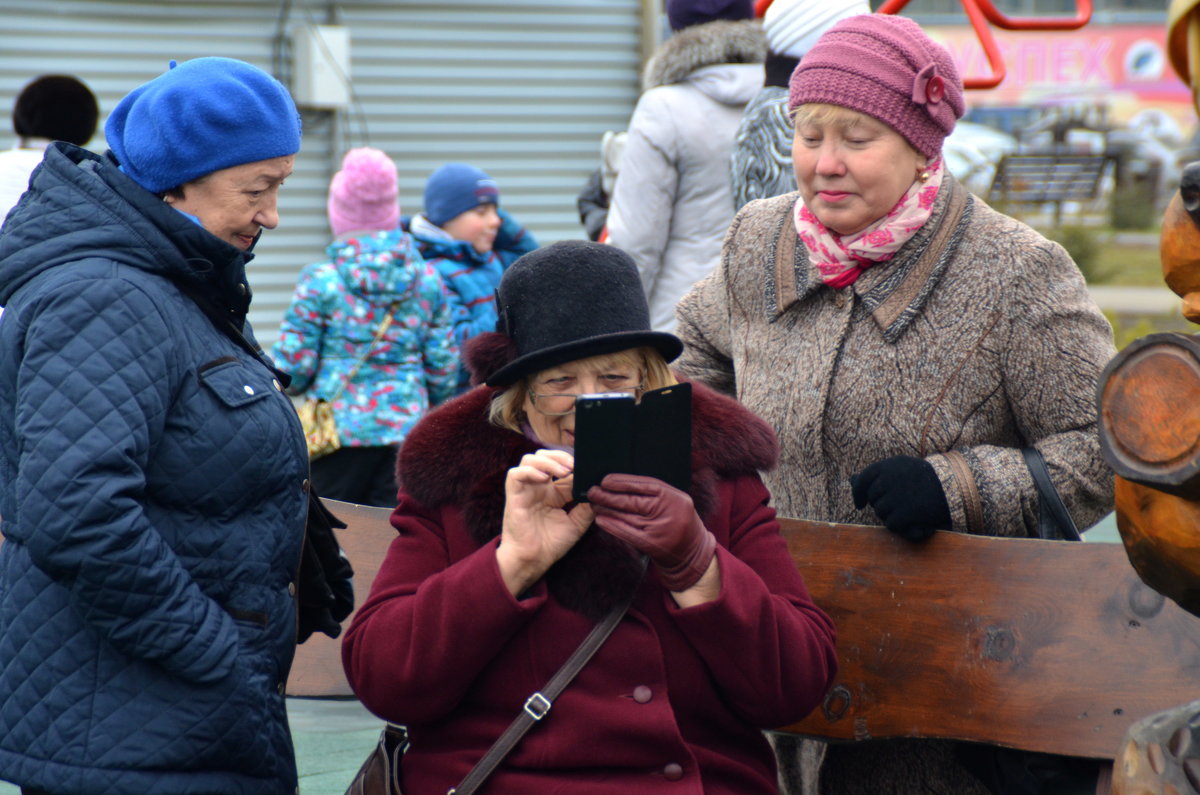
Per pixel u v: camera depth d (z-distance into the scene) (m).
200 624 8.55
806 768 10.54
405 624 8.18
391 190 20.89
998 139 78.56
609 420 7.69
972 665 9.11
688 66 16.62
